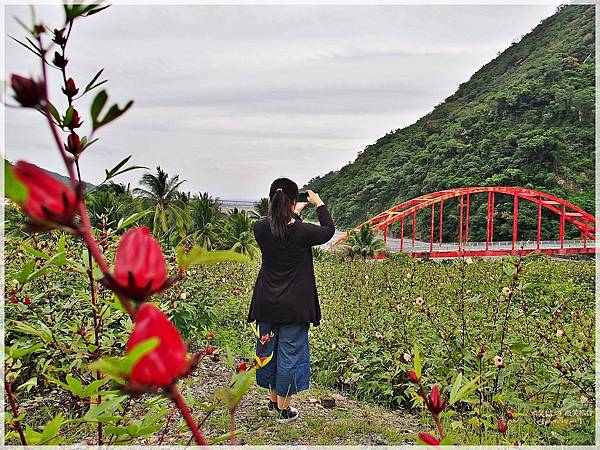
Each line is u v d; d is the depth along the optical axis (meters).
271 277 4.69
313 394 5.57
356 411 4.99
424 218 77.44
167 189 27.66
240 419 4.67
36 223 0.58
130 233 0.61
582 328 4.71
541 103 78.56
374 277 9.90
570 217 58.03
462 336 5.00
